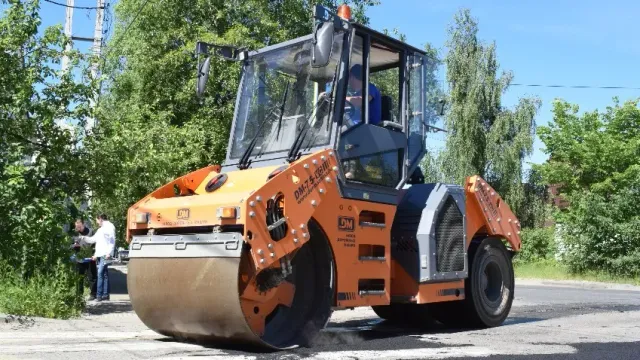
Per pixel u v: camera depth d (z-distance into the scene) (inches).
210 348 270.5
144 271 277.4
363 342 296.7
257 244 249.8
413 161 331.9
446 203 335.3
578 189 1195.3
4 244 394.9
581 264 1035.9
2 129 418.6
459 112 1391.5
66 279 396.8
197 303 258.5
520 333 340.5
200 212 262.7
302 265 282.2
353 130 298.0
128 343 280.8
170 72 847.7
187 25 859.4
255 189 257.6
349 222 287.7
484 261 368.5
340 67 294.5
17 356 243.3
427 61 347.3
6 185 390.0
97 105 448.5
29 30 431.5
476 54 1412.4
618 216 1001.5
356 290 287.7
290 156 294.2
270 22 867.4
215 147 799.1
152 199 295.1
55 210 403.5
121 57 887.7
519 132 1405.0
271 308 269.9
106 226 510.6
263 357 249.4
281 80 314.0
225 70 777.6
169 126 737.6
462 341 305.6
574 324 382.0
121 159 449.7
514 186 1403.8
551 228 1332.4
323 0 961.5
